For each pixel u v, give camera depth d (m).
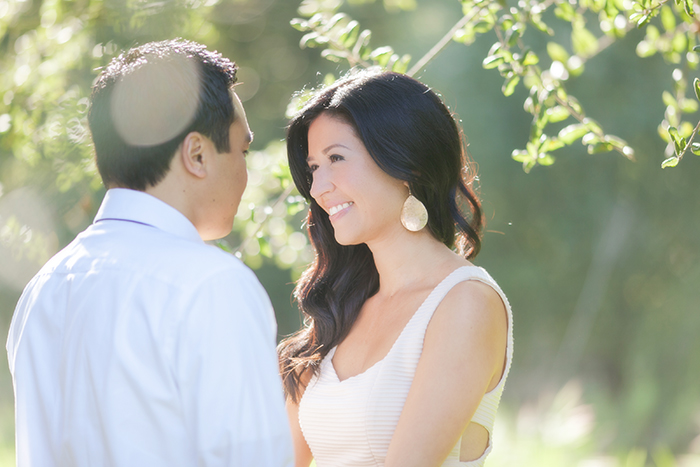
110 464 1.49
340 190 2.15
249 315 1.51
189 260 1.52
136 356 1.48
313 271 2.46
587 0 2.73
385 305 2.24
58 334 1.62
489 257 11.59
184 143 1.64
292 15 10.23
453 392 1.86
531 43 8.75
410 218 2.15
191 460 1.48
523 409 8.73
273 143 4.70
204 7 4.15
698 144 2.11
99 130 1.67
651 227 10.88
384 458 2.02
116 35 3.66
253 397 1.47
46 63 3.57
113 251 1.59
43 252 4.26
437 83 9.68
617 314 11.62
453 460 2.00
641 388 9.75
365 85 2.12
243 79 10.91
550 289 11.84
